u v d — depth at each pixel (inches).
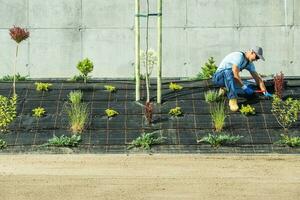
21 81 1030.4
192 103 940.6
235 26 1194.0
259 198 593.3
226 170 713.0
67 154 807.1
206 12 1195.3
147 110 885.2
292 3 1194.0
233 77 919.0
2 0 1195.3
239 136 855.1
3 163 748.6
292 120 877.2
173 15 1196.5
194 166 735.1
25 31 1038.4
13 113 894.4
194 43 1193.4
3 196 596.1
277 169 719.7
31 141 843.4
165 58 1188.5
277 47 1191.6
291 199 589.3
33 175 681.6
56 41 1193.4
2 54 1194.0
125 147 829.2
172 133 863.1
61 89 984.3
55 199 587.5
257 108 925.8
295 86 998.4
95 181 655.1
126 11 1194.0
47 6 1195.3
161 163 749.9
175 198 592.4
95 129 871.7
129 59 1192.2
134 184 643.5
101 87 994.7
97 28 1195.3
